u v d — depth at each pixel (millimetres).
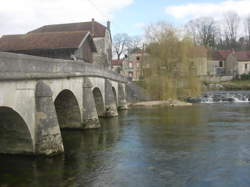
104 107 29234
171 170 12352
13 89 11828
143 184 10836
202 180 11195
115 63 87125
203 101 46188
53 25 50688
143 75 44688
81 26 50125
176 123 24531
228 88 63250
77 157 14328
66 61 17828
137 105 40625
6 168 12586
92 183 10945
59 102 21078
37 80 13766
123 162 13539
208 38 90875
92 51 36938
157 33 43875
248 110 33312
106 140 18250
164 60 42750
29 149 13367
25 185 10703
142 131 21125
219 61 80000
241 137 18375
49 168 12609
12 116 12547
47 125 13695
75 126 21531
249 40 96750
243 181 11070
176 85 42688
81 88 21375
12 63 11539
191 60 42469
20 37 33719
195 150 15477
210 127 22188
